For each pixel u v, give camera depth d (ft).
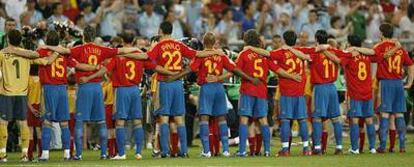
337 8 239.30
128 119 137.59
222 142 141.38
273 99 170.40
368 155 141.59
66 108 135.44
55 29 153.17
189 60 146.72
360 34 229.66
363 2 238.27
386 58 148.25
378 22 235.20
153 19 216.54
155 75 143.33
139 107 137.39
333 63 143.95
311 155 142.00
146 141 165.17
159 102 137.28
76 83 142.00
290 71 141.08
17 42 134.21
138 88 137.59
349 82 147.02
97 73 134.82
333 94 144.15
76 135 136.15
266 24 226.38
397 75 148.97
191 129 167.53
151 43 149.07
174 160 131.44
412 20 234.17
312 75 144.15
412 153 146.30
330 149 158.40
